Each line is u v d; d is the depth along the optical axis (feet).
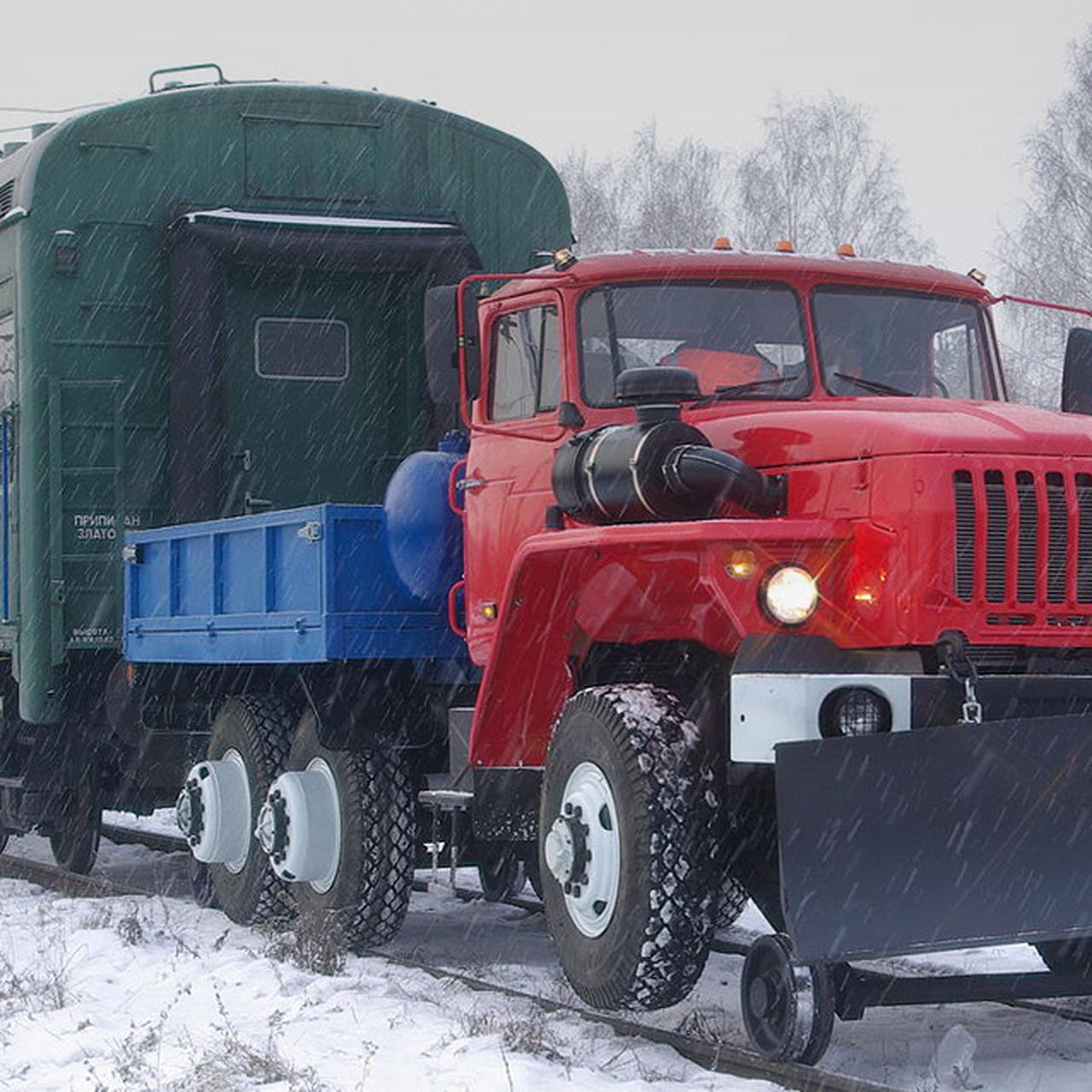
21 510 53.11
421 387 53.83
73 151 53.01
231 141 54.13
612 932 31.91
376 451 54.34
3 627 56.18
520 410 38.04
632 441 32.55
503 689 35.76
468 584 39.37
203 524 47.16
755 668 30.35
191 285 52.01
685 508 32.37
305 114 54.60
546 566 33.71
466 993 36.22
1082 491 31.27
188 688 50.83
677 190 232.32
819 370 36.50
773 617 30.83
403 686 42.14
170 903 49.39
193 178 53.88
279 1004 35.27
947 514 30.58
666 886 31.07
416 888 42.39
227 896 45.98
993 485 30.86
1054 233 171.53
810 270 37.01
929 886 28.71
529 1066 29.30
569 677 35.76
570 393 36.19
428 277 53.31
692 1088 28.45
